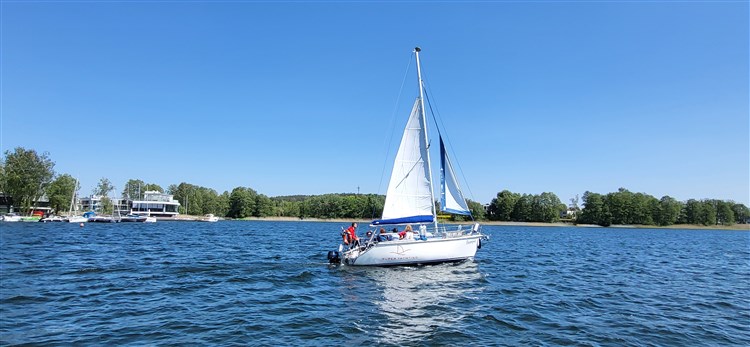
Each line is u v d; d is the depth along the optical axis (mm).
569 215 171500
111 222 109250
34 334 11039
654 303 15852
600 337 11336
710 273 25016
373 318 13141
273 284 18891
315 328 11977
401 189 24500
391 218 24312
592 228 133125
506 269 24734
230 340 10742
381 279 20328
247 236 59312
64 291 16609
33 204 107438
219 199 174500
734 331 12148
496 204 152625
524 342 10836
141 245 39625
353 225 25875
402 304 15102
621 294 17578
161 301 15078
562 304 15367
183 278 20094
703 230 130375
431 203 24734
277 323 12422
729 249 47469
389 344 10609
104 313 13297
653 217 142500
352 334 11438
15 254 29203
